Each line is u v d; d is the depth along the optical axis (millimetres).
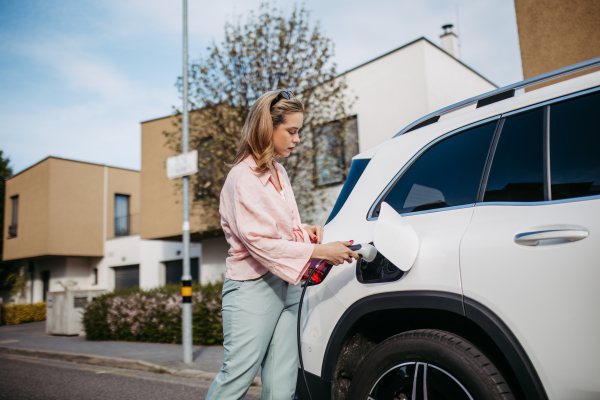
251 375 1944
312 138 9188
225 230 2023
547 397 1482
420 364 1793
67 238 19531
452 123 2156
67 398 4773
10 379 6023
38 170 19969
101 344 9492
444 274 1766
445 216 1933
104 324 10227
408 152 2252
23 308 18594
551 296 1504
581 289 1452
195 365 6430
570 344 1446
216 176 9391
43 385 5543
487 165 1918
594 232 1482
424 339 1796
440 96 9688
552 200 1675
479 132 2023
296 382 2127
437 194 2031
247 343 1923
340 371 2082
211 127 9383
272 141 1961
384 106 9875
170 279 16828
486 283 1651
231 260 1993
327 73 9047
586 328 1425
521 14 6145
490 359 1708
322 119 9336
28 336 12344
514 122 1922
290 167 9117
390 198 2201
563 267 1504
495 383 1614
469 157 2002
